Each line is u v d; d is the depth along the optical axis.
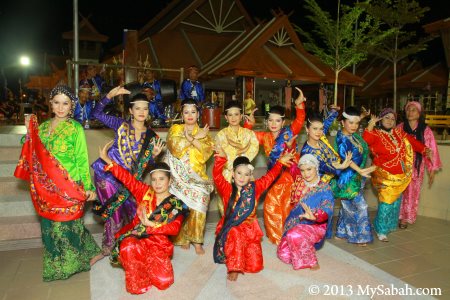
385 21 14.43
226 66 13.60
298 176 3.90
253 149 4.32
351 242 4.32
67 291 3.09
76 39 7.85
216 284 3.20
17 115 13.09
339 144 4.24
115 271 3.44
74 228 3.30
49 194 3.13
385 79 23.81
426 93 18.30
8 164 4.63
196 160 3.78
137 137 3.66
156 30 19.52
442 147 5.32
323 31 12.71
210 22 19.03
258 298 2.97
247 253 3.41
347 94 17.88
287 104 13.69
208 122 6.16
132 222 3.41
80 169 3.27
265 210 4.22
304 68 14.24
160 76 7.88
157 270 3.10
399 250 4.11
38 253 3.82
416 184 4.89
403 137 4.59
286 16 15.03
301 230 3.52
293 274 3.42
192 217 3.79
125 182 3.33
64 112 3.28
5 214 4.18
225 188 3.57
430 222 5.20
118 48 19.11
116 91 3.60
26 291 3.08
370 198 5.86
